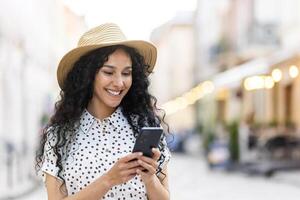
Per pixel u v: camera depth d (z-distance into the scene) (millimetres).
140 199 2961
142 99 3100
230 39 35750
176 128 48906
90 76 2992
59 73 3062
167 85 75438
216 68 39844
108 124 3047
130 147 3012
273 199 12539
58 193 3004
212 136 25516
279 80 20578
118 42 2932
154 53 3102
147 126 3090
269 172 17625
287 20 24547
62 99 3055
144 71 3080
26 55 22000
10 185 13680
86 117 3049
